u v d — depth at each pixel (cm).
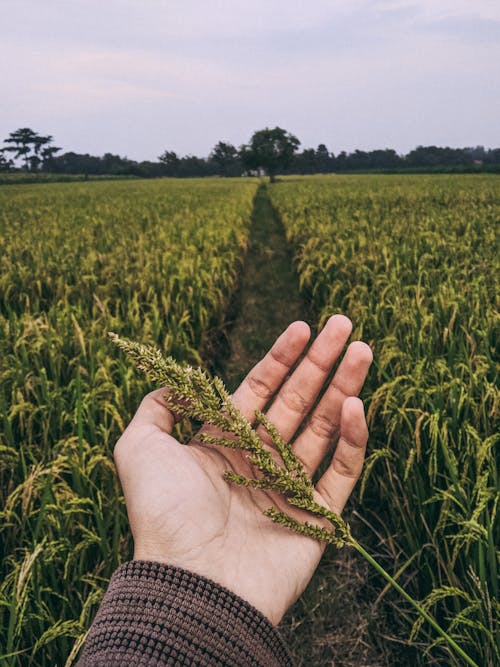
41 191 4322
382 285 642
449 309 482
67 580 236
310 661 265
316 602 290
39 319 467
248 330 747
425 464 289
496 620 196
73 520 255
